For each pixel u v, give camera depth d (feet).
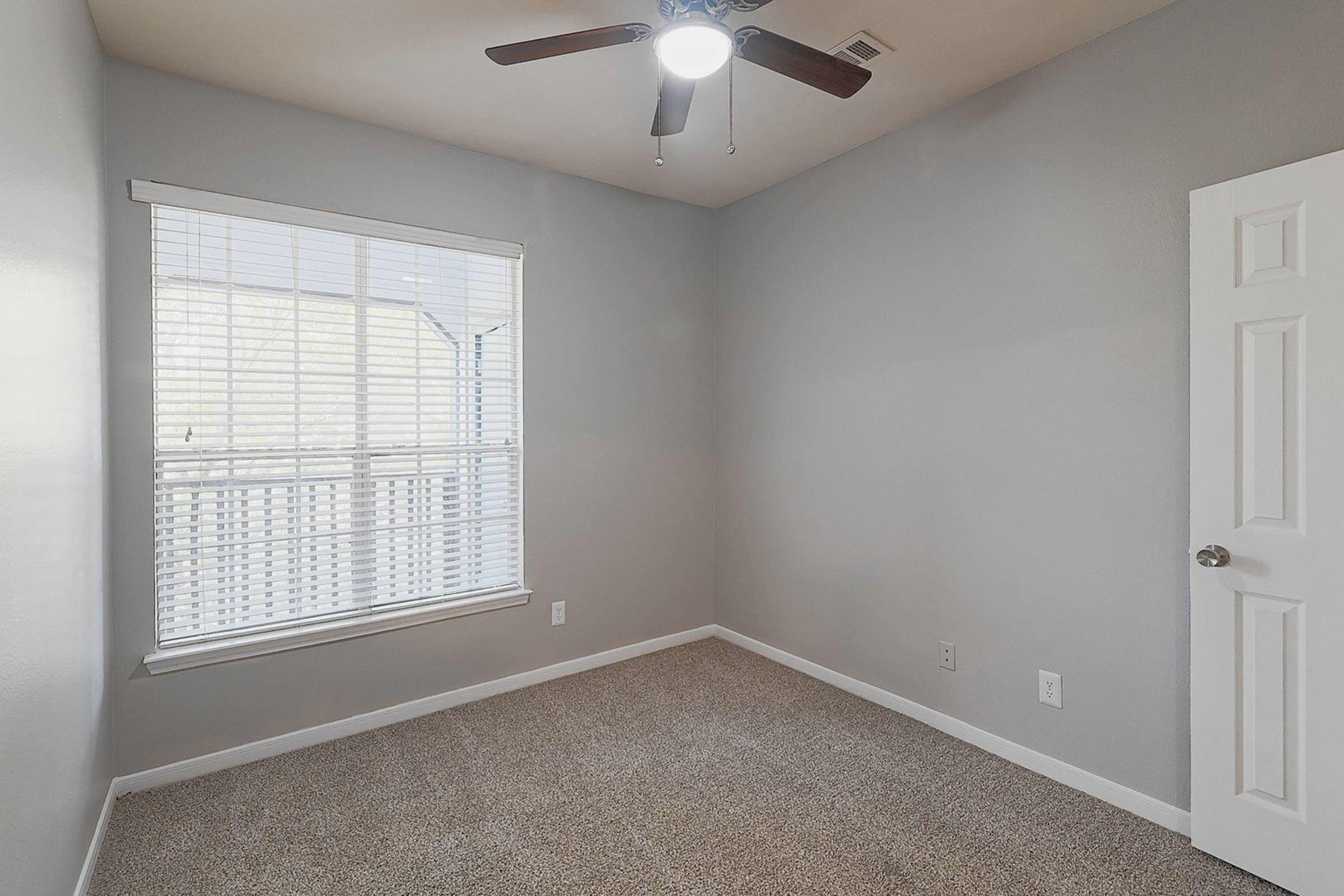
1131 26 6.93
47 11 4.92
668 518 12.37
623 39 5.56
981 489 8.45
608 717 9.50
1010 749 8.19
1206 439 6.23
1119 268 7.06
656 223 12.05
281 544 8.55
